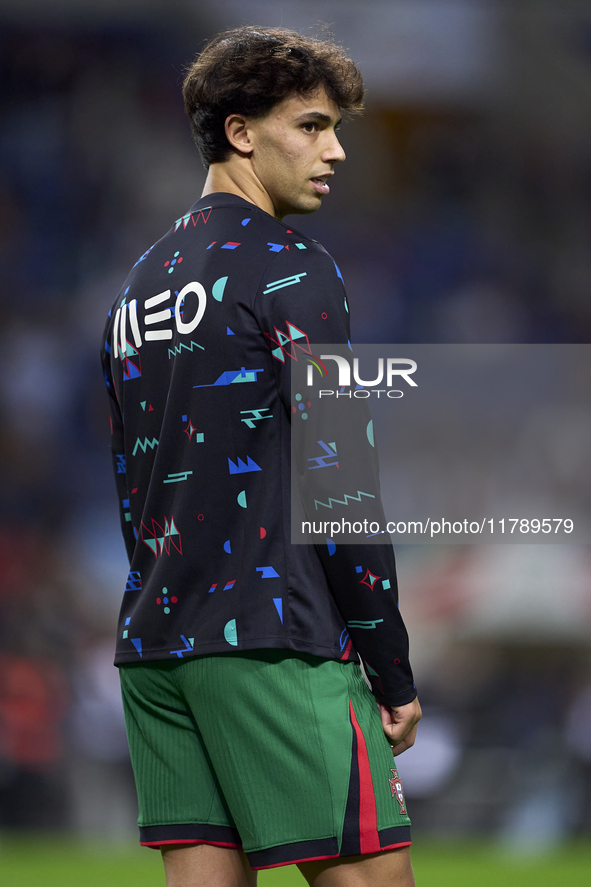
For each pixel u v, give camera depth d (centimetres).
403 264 4688
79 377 4141
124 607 634
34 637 2942
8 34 4631
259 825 581
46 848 2247
